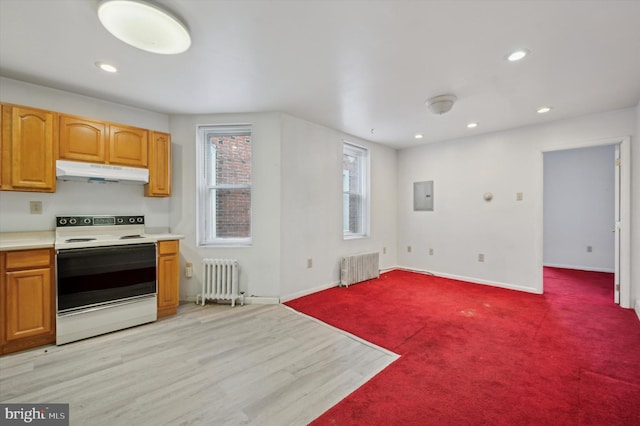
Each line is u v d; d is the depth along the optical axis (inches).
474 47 81.0
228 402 65.1
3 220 98.6
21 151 93.6
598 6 63.9
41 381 73.1
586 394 67.2
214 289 131.4
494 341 95.0
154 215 131.3
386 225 201.9
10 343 87.2
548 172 224.7
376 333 101.5
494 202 165.2
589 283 171.3
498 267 163.5
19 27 71.3
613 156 201.6
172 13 65.6
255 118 135.8
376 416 60.5
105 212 118.4
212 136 142.7
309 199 149.9
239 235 142.2
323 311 123.6
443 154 187.0
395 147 205.3
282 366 80.1
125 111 125.0
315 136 152.2
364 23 70.6
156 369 78.5
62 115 100.4
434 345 92.4
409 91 110.9
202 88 108.3
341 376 75.3
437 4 63.7
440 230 188.4
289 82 103.3
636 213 123.9
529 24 70.7
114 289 103.2
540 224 149.8
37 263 90.7
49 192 102.7
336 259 165.0
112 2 60.3
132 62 89.0
